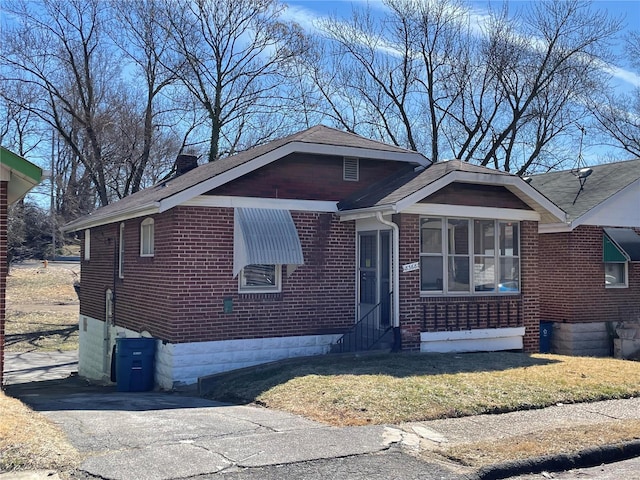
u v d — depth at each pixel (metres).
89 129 30.95
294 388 10.11
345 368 11.54
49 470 5.88
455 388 9.84
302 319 13.69
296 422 8.27
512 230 15.06
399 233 13.41
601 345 18.19
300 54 32.66
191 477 5.87
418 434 7.68
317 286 13.91
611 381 10.81
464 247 14.38
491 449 6.95
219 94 32.31
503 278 14.87
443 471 6.30
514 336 14.87
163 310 12.88
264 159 13.23
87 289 19.72
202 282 12.71
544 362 12.62
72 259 53.72
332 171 14.31
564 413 9.00
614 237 18.19
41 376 19.61
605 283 18.50
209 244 12.80
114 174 34.19
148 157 33.19
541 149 32.97
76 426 7.80
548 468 6.70
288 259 12.94
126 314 15.54
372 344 13.66
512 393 9.75
